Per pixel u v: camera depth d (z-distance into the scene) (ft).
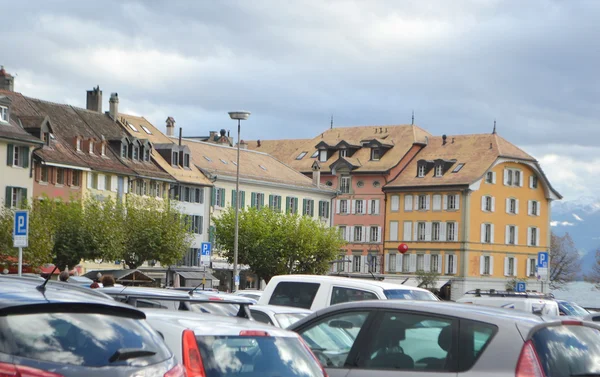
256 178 384.06
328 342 41.22
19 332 26.96
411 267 440.04
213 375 32.40
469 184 424.87
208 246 196.54
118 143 319.27
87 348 27.63
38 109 307.99
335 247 334.44
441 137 460.55
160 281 333.62
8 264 219.61
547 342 36.06
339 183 462.19
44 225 226.79
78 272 287.69
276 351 33.99
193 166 359.05
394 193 447.42
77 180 293.23
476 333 37.06
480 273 433.07
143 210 274.16
